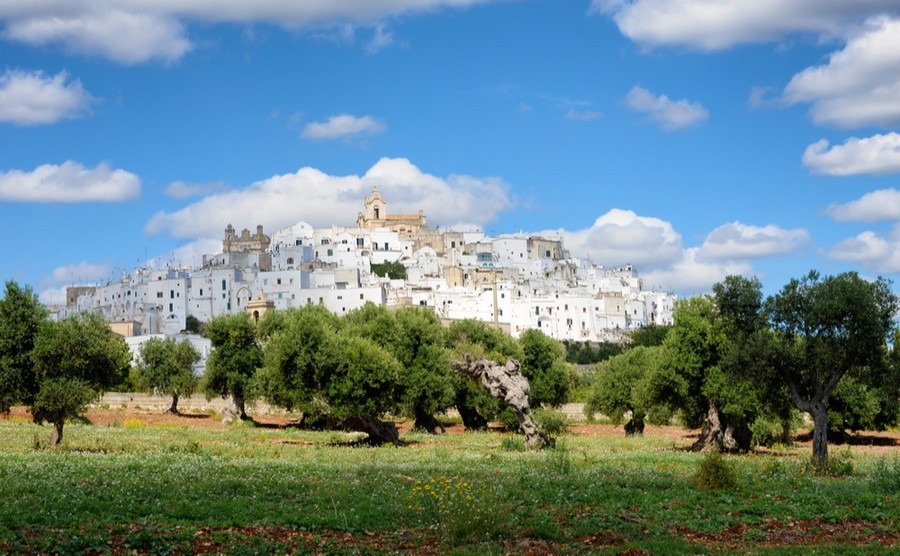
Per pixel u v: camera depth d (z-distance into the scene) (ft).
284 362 249.96
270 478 133.59
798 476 144.05
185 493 116.16
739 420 224.74
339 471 147.74
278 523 98.89
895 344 182.09
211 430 277.44
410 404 285.02
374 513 104.88
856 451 243.19
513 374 218.59
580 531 98.68
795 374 172.45
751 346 171.83
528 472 147.02
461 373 221.87
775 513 109.50
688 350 226.58
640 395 244.63
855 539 97.30
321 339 247.70
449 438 261.24
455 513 98.12
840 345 165.99
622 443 244.01
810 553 89.25
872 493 123.85
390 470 149.38
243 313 353.72
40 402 200.23
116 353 216.13
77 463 153.79
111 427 282.36
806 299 168.76
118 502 107.65
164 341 408.26
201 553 85.87
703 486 128.88
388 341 290.97
